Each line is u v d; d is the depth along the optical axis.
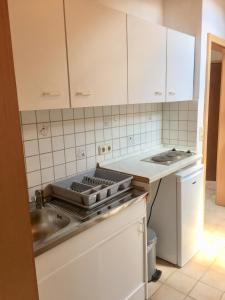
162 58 2.11
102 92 1.65
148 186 1.89
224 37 2.90
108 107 2.22
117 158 2.38
